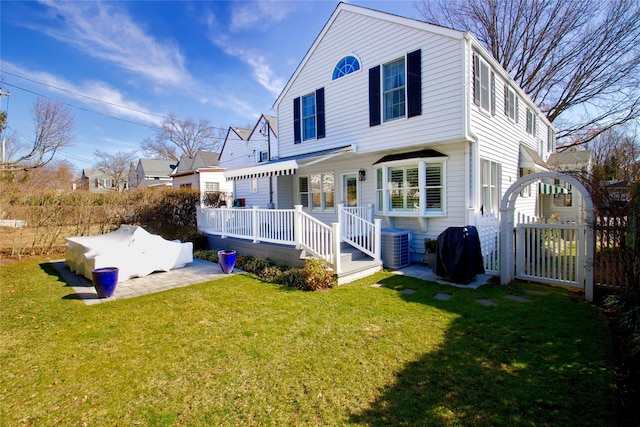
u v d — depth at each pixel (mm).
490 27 26234
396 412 3311
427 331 5316
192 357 4605
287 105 15758
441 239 8641
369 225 10336
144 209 17672
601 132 25281
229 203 22219
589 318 5793
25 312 6586
